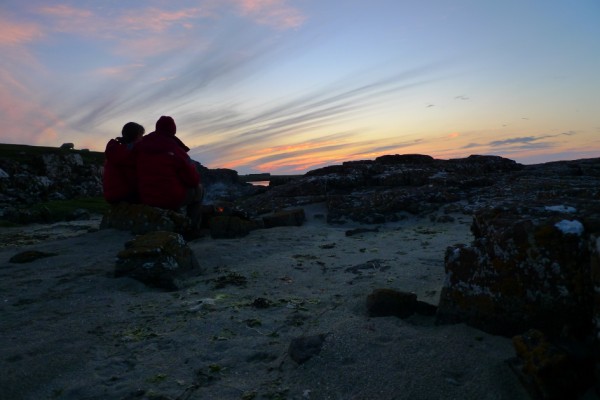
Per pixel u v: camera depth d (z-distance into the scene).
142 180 8.77
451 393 2.84
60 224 12.84
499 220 3.61
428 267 5.88
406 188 12.59
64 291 5.29
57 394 3.06
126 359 3.54
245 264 6.65
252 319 4.29
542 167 16.11
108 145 9.00
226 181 28.36
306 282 5.61
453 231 8.80
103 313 4.57
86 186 28.42
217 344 3.78
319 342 3.55
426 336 3.54
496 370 3.00
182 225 8.60
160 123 9.03
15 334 4.02
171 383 3.18
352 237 8.78
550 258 3.20
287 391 3.04
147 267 5.55
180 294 5.25
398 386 2.95
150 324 4.27
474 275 3.64
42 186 22.94
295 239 8.59
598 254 2.83
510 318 3.38
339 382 3.07
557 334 3.15
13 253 7.72
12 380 3.16
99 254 7.15
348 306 4.52
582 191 7.30
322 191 13.73
